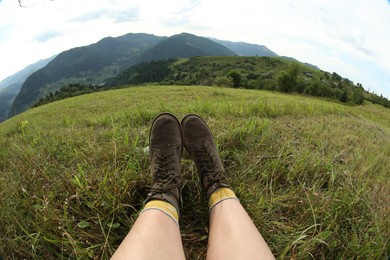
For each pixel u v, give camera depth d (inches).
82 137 95.8
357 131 127.9
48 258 43.6
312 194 57.5
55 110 618.8
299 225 50.7
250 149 79.3
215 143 77.2
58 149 82.7
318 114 158.1
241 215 43.9
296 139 96.2
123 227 49.1
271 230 49.6
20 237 44.6
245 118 120.4
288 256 44.0
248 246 38.0
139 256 35.0
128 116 140.4
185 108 146.6
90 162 68.1
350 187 63.5
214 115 127.7
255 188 61.0
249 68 4276.6
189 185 62.7
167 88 979.3
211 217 46.4
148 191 57.3
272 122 113.3
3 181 63.5
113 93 903.1
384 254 47.2
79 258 40.7
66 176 60.8
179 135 70.6
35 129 134.8
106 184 54.8
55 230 46.1
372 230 49.9
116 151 70.2
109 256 43.6
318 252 46.8
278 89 2348.7
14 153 83.0
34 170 65.4
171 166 58.7
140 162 68.3
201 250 47.2
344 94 2380.7
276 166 67.9
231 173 67.9
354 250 45.9
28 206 52.0
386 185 70.0
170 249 38.0
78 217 50.7
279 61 4493.1
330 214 51.2
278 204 55.9
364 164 80.3
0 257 44.2
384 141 125.6
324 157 78.7
